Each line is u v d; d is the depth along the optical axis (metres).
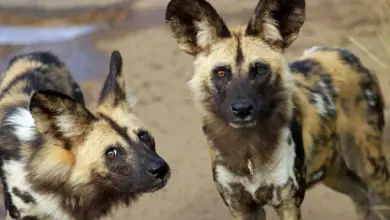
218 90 2.48
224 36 2.51
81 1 4.46
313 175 2.62
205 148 3.10
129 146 2.42
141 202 2.90
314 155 2.59
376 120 2.68
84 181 2.44
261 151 2.47
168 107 3.34
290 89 2.50
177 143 3.14
